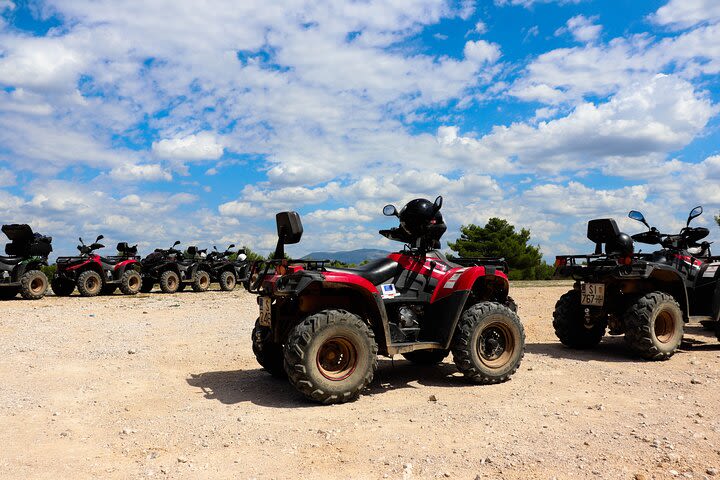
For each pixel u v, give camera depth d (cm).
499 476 319
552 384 540
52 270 2241
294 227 525
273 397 508
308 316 484
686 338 823
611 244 712
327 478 322
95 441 392
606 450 356
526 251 2914
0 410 466
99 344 763
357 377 484
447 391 523
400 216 573
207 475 330
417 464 339
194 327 941
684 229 793
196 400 498
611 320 736
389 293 545
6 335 829
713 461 338
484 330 554
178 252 1955
